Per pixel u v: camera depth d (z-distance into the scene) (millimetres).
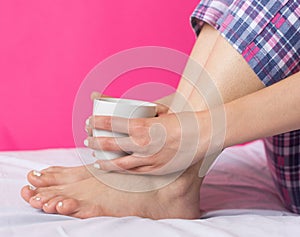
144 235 865
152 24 1808
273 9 959
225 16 998
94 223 904
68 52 1827
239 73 968
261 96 931
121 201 980
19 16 1820
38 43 1831
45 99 1851
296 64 972
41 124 1859
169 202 992
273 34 960
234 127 930
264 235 879
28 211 966
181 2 1789
